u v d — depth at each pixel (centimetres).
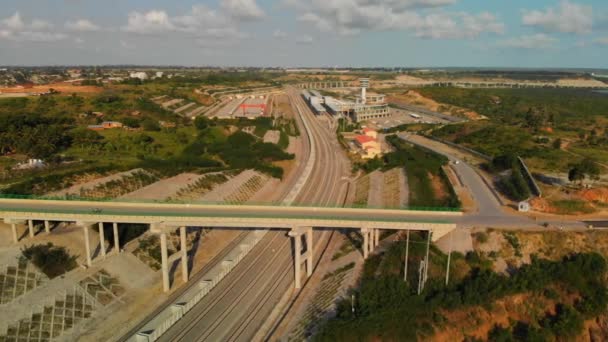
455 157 14250
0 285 6562
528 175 10656
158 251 8456
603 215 8288
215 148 15150
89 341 6175
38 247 7388
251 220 7325
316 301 7031
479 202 9156
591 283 6675
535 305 6525
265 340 6209
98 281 7262
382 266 7356
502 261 7181
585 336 6241
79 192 9706
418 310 6212
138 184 10875
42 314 6412
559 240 7350
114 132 15200
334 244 9219
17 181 9688
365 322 5897
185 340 6219
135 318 6719
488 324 6319
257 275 8081
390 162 14438
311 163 15938
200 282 7669
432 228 7331
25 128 13225
